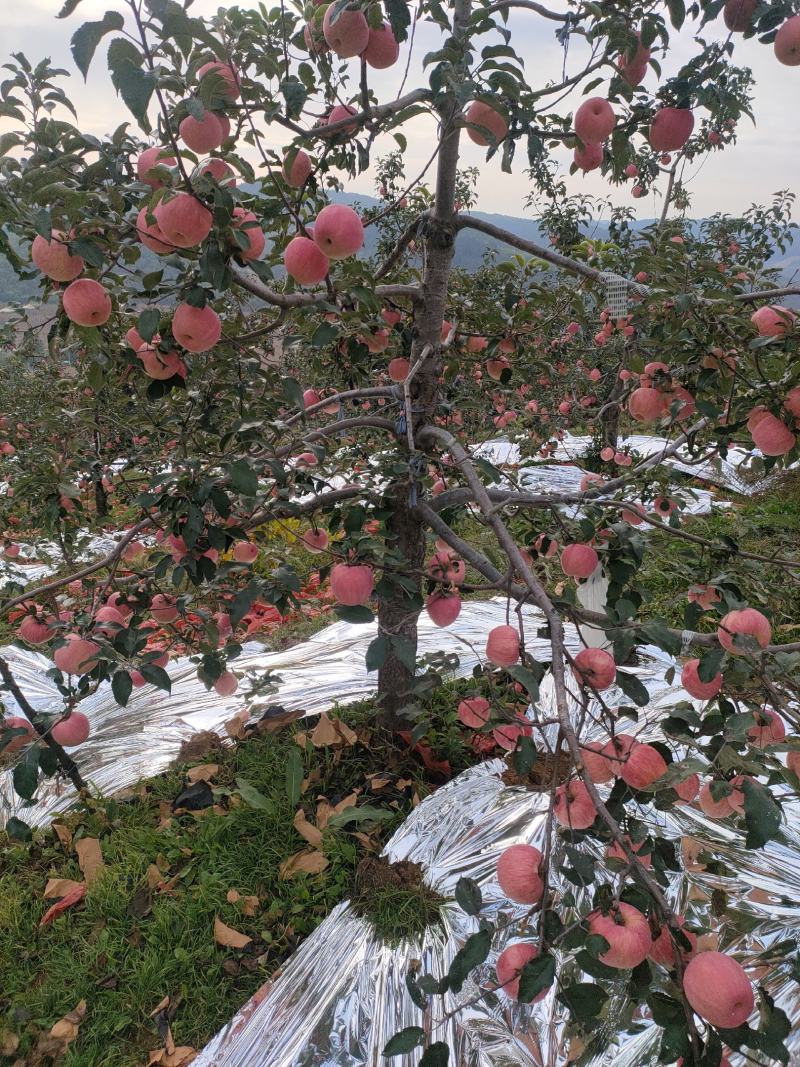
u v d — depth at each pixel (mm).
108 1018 2230
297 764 2922
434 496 2902
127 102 1313
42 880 2791
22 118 1688
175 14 1283
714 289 2143
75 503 2928
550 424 5566
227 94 1784
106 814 3039
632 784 1386
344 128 2072
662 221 4805
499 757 3133
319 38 2105
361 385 3398
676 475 2525
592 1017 1140
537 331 3332
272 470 2234
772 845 2627
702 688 1640
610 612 1640
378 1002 2158
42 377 5871
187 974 2350
